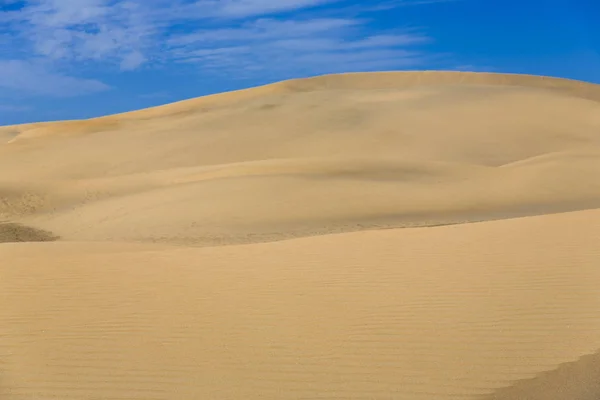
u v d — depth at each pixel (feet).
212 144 207.31
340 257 34.60
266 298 28.12
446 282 29.17
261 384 20.22
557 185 115.85
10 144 234.38
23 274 33.47
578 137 205.05
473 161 180.45
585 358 21.24
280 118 232.53
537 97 251.60
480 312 25.43
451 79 314.96
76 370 21.54
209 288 29.99
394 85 313.53
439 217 92.32
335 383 20.20
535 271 30.01
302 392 19.69
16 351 23.21
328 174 118.62
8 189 131.64
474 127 213.05
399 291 28.22
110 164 195.52
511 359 21.48
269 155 192.44
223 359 22.06
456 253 33.99
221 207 96.68
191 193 107.45
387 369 21.02
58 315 26.78
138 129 244.83
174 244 75.72
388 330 24.00
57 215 115.14
